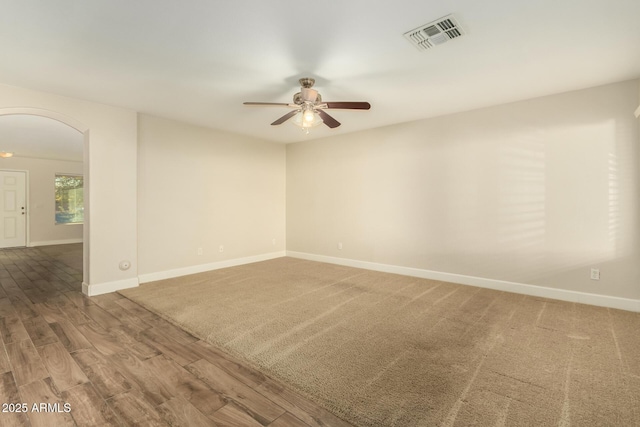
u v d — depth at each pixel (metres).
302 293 3.59
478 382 1.83
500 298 3.40
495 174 3.73
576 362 2.04
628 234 3.00
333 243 5.34
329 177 5.36
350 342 2.35
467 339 2.39
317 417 1.56
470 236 3.94
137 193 3.96
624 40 2.21
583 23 2.00
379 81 2.95
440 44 2.26
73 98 3.36
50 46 2.27
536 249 3.49
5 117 3.97
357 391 1.75
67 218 8.28
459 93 3.28
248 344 2.32
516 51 2.38
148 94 3.27
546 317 2.83
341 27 2.04
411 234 4.45
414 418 1.53
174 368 1.99
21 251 6.66
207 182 4.75
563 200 3.31
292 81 2.93
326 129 4.86
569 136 3.26
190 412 1.58
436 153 4.18
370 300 3.34
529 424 1.48
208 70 2.69
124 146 3.73
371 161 4.83
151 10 1.85
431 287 3.84
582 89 3.18
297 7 1.83
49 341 2.35
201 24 2.01
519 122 3.55
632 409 1.58
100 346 2.28
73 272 4.66
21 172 7.34
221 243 4.96
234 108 3.77
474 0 1.77
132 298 3.38
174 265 4.37
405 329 2.58
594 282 3.17
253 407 1.63
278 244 5.93
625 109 2.98
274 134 5.18
